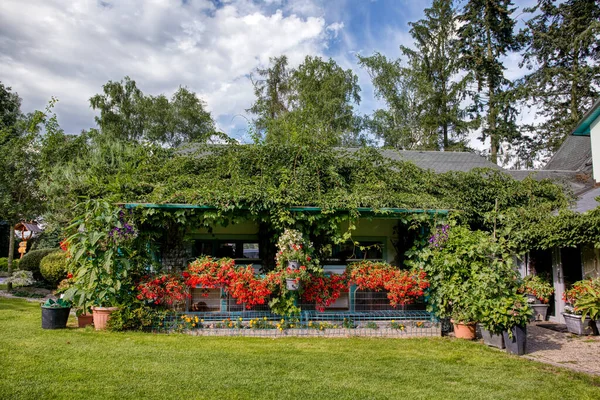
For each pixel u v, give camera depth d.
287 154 9.67
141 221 7.67
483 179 11.20
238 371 5.21
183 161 10.26
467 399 4.52
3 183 14.19
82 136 15.20
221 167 9.88
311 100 26.27
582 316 8.30
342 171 10.18
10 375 4.67
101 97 29.84
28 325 7.64
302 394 4.48
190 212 7.73
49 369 4.95
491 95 26.91
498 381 5.16
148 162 10.79
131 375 4.86
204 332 7.56
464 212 9.70
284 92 30.17
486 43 26.94
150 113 30.77
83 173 12.63
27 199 15.26
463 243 7.56
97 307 7.39
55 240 20.42
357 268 8.05
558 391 4.84
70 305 7.62
